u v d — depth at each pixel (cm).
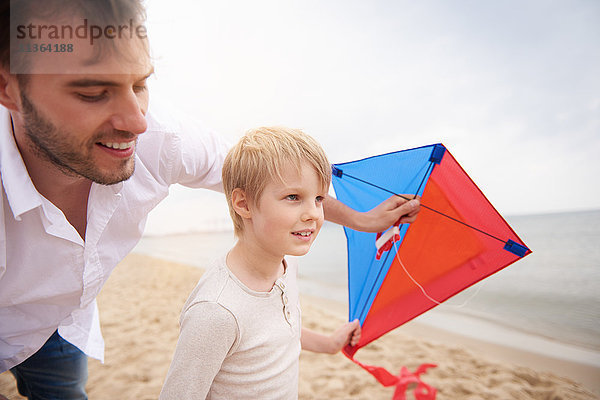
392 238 148
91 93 72
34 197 94
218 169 139
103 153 81
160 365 345
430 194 148
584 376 306
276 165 94
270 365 101
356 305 171
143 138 116
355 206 160
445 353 360
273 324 103
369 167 148
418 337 411
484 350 370
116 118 76
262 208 97
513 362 338
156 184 123
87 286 119
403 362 342
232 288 98
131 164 89
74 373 161
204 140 135
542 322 454
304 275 912
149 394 292
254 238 101
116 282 830
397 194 149
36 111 73
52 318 126
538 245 1290
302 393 291
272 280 108
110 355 371
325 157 101
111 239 122
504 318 477
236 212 105
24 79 70
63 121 73
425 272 157
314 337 153
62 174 97
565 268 802
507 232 138
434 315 495
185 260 1378
